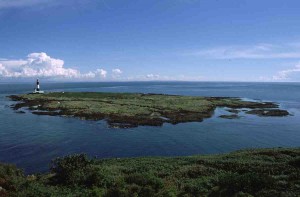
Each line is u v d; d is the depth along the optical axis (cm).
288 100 12581
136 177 2198
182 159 2980
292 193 1855
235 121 6625
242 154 3130
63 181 2245
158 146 4391
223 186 2034
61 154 3922
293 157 2975
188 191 2030
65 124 5956
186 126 5941
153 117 6575
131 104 8469
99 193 1931
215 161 2759
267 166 2566
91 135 5025
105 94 11931
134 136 4988
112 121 6175
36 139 4712
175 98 10494
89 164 2466
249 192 1922
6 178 2173
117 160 2995
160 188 2078
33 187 2056
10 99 10931
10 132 5216
